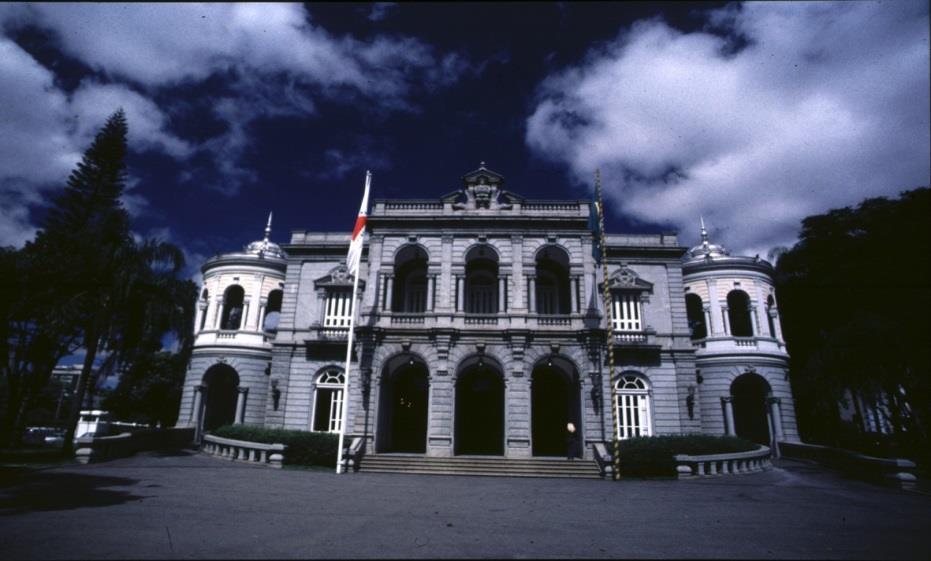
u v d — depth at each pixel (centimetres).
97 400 5475
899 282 2748
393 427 3119
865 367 2612
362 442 2561
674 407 2944
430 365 2755
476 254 3128
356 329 2833
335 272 3322
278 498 1416
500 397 3195
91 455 2122
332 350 3161
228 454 2492
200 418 3331
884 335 2512
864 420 3519
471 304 3269
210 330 3450
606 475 2220
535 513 1298
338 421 3056
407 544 909
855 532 1119
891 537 1073
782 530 1122
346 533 988
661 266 3238
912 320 2581
